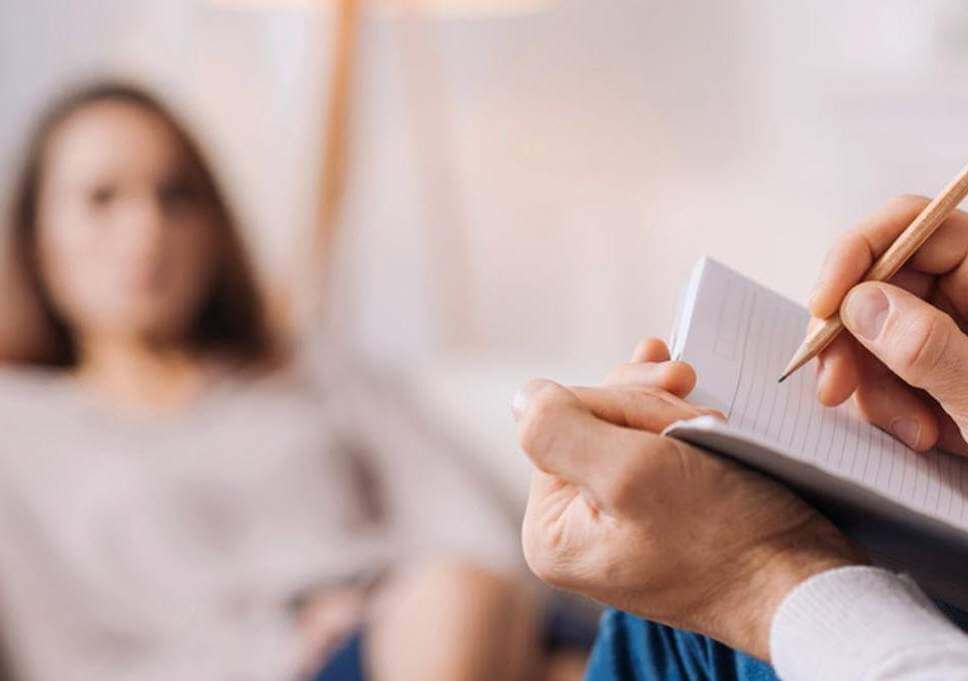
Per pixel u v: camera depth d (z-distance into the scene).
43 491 2.39
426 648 2.16
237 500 2.44
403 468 2.56
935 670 0.49
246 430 2.52
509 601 2.24
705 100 3.05
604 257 3.20
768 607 0.55
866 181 2.87
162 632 2.32
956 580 0.60
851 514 0.57
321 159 3.06
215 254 2.66
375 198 3.21
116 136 2.61
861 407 0.67
